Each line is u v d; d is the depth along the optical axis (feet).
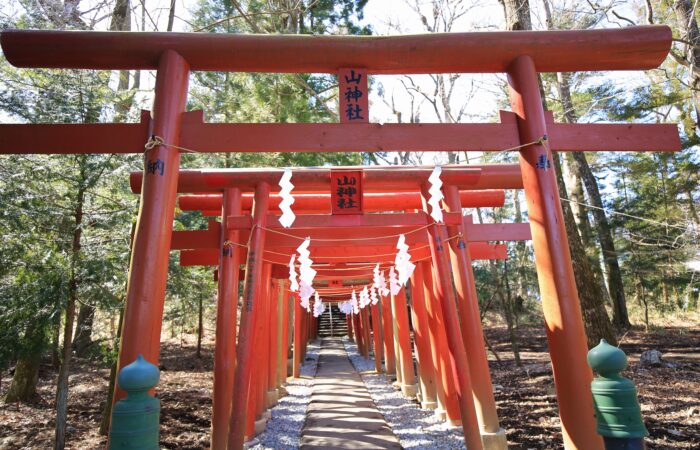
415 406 26.32
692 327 49.96
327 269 28.22
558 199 11.28
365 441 19.06
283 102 30.35
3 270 16.90
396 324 32.04
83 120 18.51
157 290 10.08
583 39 11.71
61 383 16.71
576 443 10.01
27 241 17.28
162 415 24.09
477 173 17.34
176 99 11.18
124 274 18.71
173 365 41.27
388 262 26.58
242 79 31.01
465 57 11.88
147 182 10.55
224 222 17.69
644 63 12.01
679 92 35.04
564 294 10.63
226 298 16.98
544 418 19.88
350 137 11.75
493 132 11.85
